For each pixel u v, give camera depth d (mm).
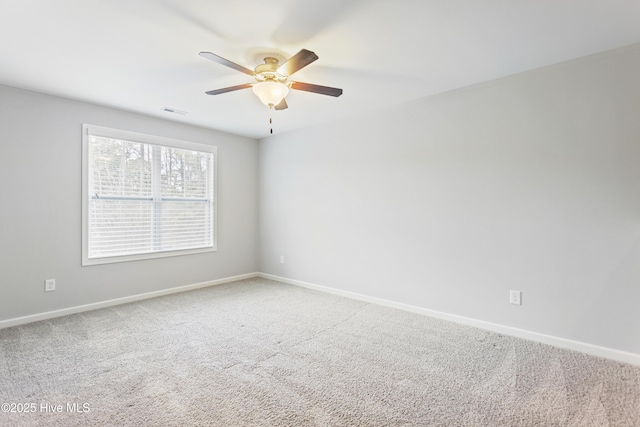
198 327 2986
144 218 3910
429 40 2180
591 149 2420
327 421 1689
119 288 3689
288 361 2342
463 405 1826
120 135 3662
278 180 4879
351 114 3893
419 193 3377
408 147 3451
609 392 1937
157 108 3615
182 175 4277
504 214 2832
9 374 2125
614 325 2344
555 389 1974
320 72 2703
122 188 3717
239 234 4945
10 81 2850
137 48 2279
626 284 2299
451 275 3162
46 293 3182
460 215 3092
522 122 2725
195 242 4426
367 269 3832
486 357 2396
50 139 3191
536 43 2223
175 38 2148
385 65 2566
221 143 4691
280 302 3787
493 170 2889
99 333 2826
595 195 2410
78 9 1822
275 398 1889
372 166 3764
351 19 1932
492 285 2906
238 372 2184
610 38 2160
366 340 2711
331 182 4184
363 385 2029
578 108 2465
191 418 1704
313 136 4379
